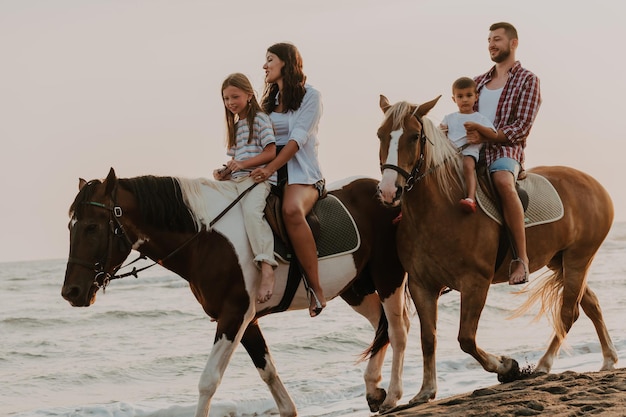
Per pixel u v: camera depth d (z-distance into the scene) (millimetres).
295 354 12969
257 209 5879
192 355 13297
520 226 6086
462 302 6020
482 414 5090
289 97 6223
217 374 5734
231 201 5965
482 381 9172
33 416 8625
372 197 6516
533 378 6398
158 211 5801
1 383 11508
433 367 6172
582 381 5926
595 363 9594
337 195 6445
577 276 6875
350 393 9352
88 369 12273
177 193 5871
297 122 6180
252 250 5852
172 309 19766
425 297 6168
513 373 6363
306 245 5980
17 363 13430
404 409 5891
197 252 5867
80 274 5645
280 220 6012
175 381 11562
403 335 6590
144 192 5805
